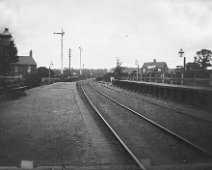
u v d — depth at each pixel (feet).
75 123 44.98
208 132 38.70
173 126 42.93
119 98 90.68
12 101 73.67
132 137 35.99
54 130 39.27
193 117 51.11
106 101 80.02
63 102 73.92
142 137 35.94
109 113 56.85
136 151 29.48
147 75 153.07
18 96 85.81
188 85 82.99
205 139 34.76
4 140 33.37
